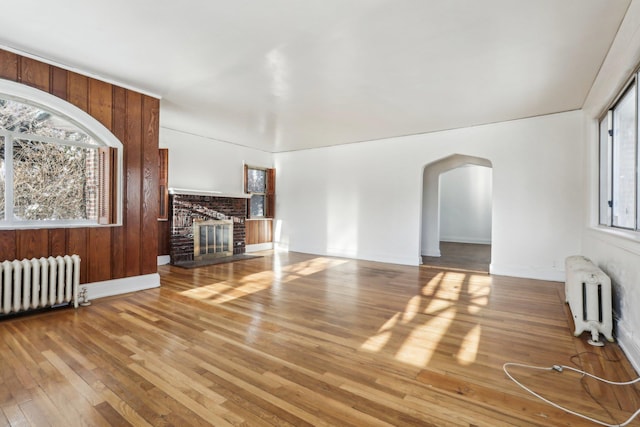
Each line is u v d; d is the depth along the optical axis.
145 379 2.08
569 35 2.84
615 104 3.55
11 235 3.23
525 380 2.13
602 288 2.76
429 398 1.91
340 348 2.59
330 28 2.79
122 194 4.03
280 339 2.74
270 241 8.58
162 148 5.98
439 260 7.07
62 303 3.58
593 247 3.98
